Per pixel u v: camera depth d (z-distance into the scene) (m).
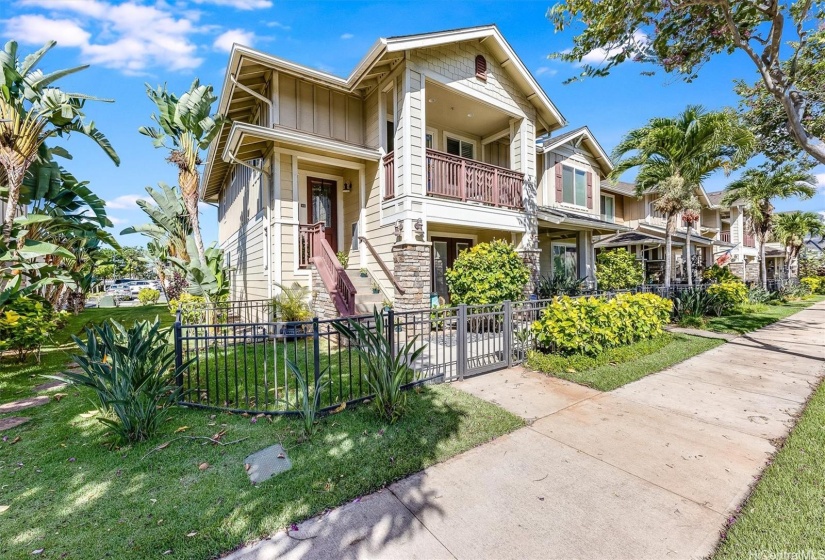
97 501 2.57
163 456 3.17
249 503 2.54
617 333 6.55
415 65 9.01
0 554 2.09
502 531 2.28
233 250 15.91
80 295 15.15
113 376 3.38
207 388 4.31
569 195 15.67
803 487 2.60
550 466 3.00
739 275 23.08
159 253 16.42
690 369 5.71
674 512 2.42
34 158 8.47
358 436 3.50
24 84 7.55
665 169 11.60
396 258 9.04
